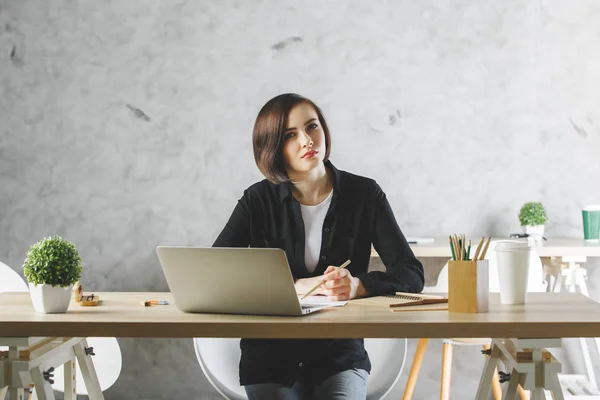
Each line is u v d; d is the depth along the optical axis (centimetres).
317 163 217
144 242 367
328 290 192
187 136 366
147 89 365
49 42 365
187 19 364
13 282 281
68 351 191
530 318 159
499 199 365
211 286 168
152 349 364
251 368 209
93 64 366
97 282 367
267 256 160
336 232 221
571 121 365
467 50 364
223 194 366
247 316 167
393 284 202
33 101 366
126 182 367
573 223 366
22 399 166
